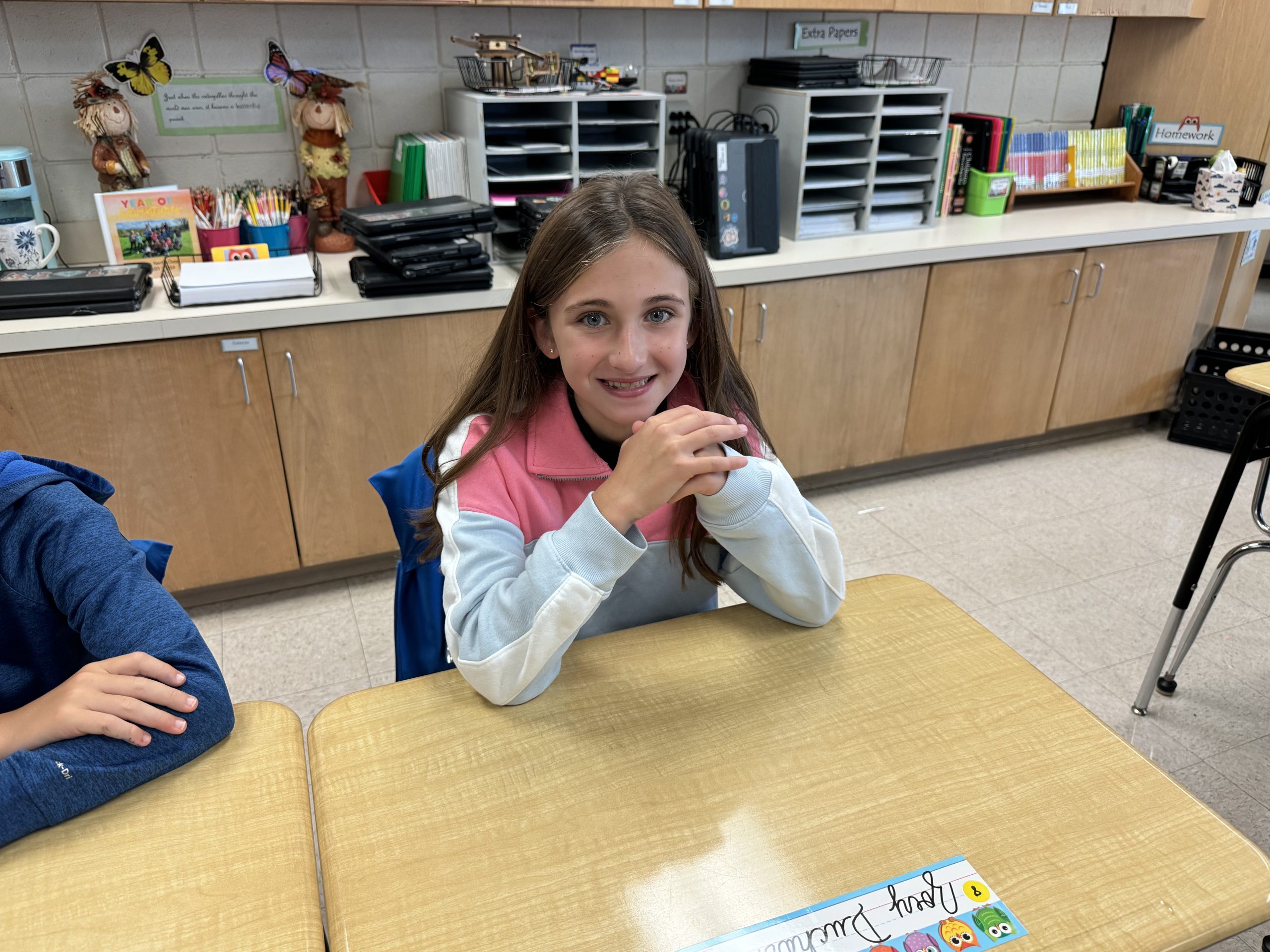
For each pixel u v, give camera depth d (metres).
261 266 2.11
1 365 1.82
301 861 0.70
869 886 0.68
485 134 2.44
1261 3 3.04
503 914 0.66
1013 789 0.77
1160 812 0.75
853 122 2.76
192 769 0.78
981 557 2.54
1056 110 3.45
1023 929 0.65
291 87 2.32
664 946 0.64
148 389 1.95
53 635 0.92
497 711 0.86
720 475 0.87
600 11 2.62
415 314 2.10
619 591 1.08
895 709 0.87
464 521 0.94
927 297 2.69
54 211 2.30
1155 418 3.51
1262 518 1.76
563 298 0.88
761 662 0.93
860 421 2.78
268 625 2.22
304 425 2.11
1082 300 2.93
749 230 2.48
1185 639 1.93
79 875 0.68
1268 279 4.31
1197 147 3.33
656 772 0.79
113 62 2.20
